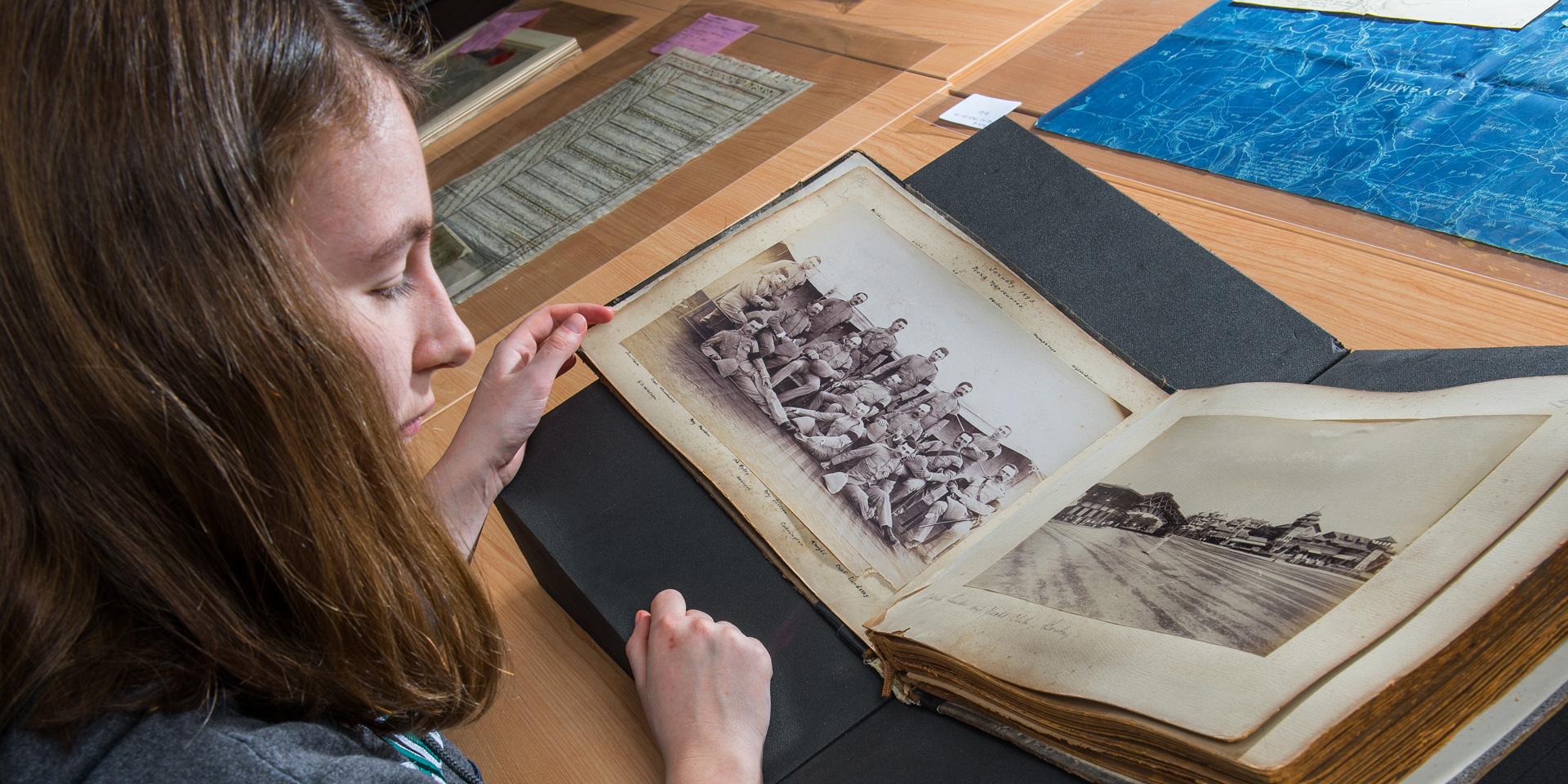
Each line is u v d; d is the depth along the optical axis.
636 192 0.87
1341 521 0.37
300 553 0.34
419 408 0.45
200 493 0.31
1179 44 0.88
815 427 0.54
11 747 0.30
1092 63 0.89
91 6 0.28
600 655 0.54
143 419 0.29
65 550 0.31
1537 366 0.45
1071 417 0.52
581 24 1.20
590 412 0.58
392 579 0.38
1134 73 0.85
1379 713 0.30
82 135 0.28
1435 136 0.69
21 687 0.30
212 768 0.32
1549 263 0.58
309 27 0.32
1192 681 0.34
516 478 0.56
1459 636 0.30
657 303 0.61
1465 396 0.40
